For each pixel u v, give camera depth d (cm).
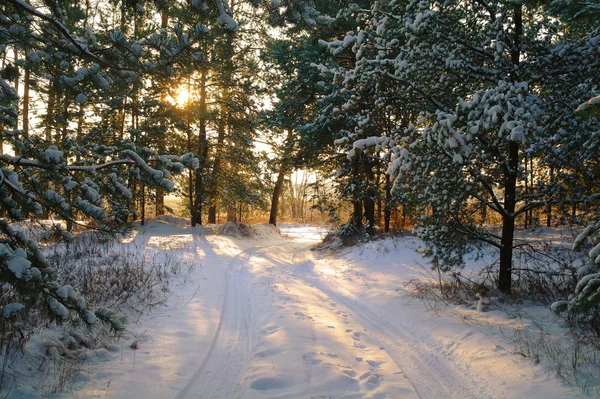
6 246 304
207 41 408
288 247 2180
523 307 721
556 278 837
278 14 483
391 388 459
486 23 761
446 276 1032
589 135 663
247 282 1059
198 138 2267
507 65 764
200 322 683
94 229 399
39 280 305
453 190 736
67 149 428
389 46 843
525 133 564
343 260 1491
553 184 759
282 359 526
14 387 387
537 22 789
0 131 394
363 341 634
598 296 363
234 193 2542
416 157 736
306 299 888
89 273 788
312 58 1680
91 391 411
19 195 332
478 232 820
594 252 374
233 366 518
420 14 741
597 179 734
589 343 516
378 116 987
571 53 715
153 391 430
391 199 1656
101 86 438
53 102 526
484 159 730
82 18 462
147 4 438
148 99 1391
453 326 651
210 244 1797
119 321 388
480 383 467
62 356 476
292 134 1942
